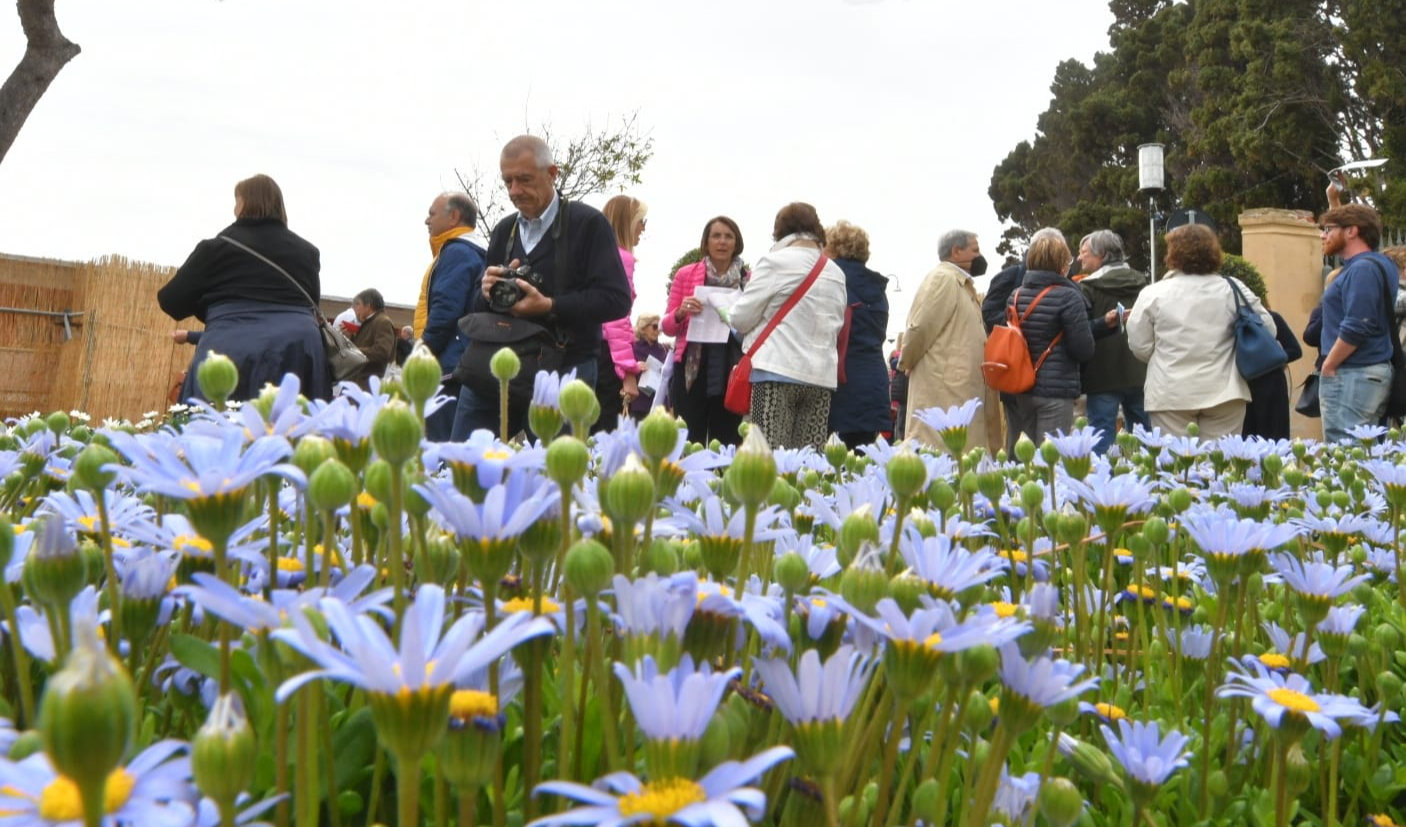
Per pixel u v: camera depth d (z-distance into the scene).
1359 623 2.29
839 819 1.17
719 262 6.94
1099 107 41.09
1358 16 31.48
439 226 6.30
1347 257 6.77
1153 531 2.21
